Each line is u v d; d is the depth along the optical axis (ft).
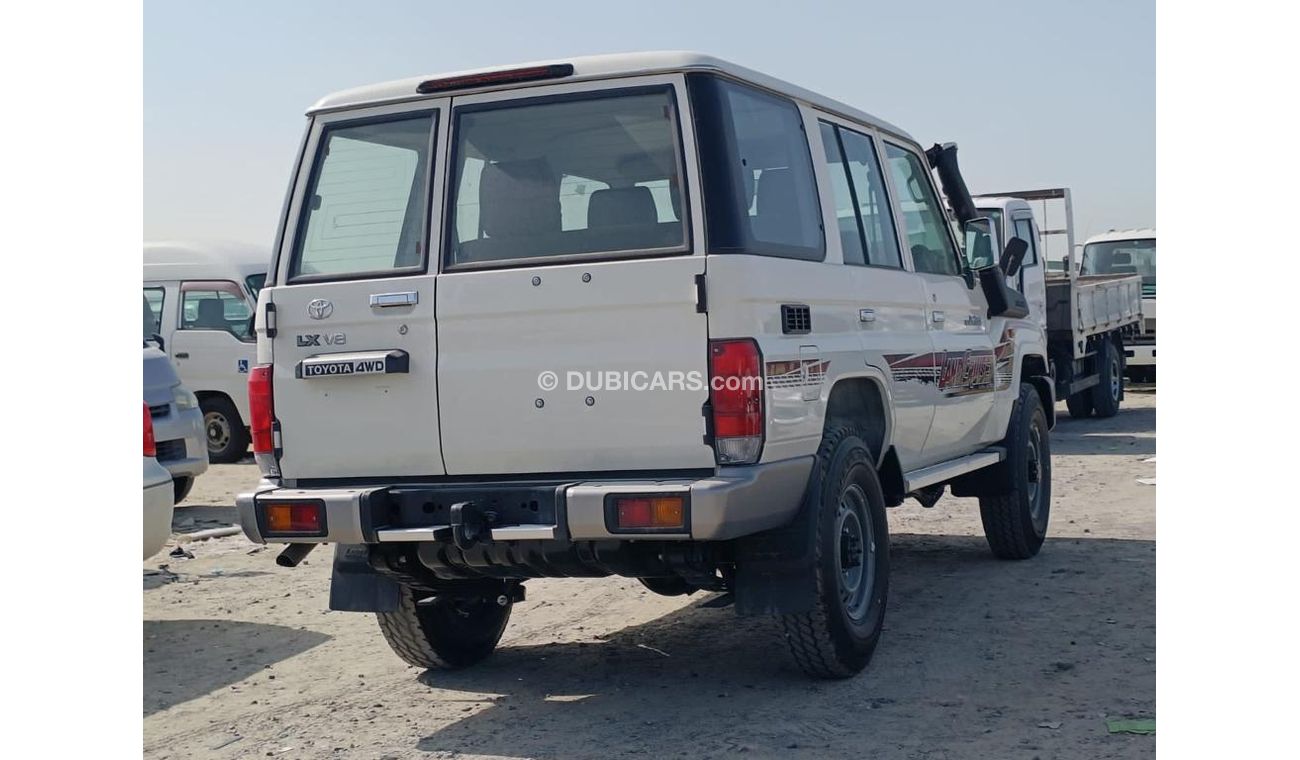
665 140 17.15
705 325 16.55
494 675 21.07
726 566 18.53
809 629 18.34
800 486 17.83
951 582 26.20
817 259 19.01
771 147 18.58
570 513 16.51
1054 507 35.68
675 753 16.58
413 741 17.87
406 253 18.03
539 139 17.70
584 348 17.01
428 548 17.80
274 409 18.48
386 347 17.88
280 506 17.75
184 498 42.16
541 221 17.52
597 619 24.72
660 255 16.85
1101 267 74.84
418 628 20.49
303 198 18.70
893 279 21.76
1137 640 20.98
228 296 55.31
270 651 23.80
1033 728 16.85
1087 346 60.29
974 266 26.37
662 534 16.21
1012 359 27.66
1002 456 26.99
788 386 17.33
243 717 19.61
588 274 16.96
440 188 17.98
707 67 17.24
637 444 16.84
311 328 18.28
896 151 24.06
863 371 19.86
